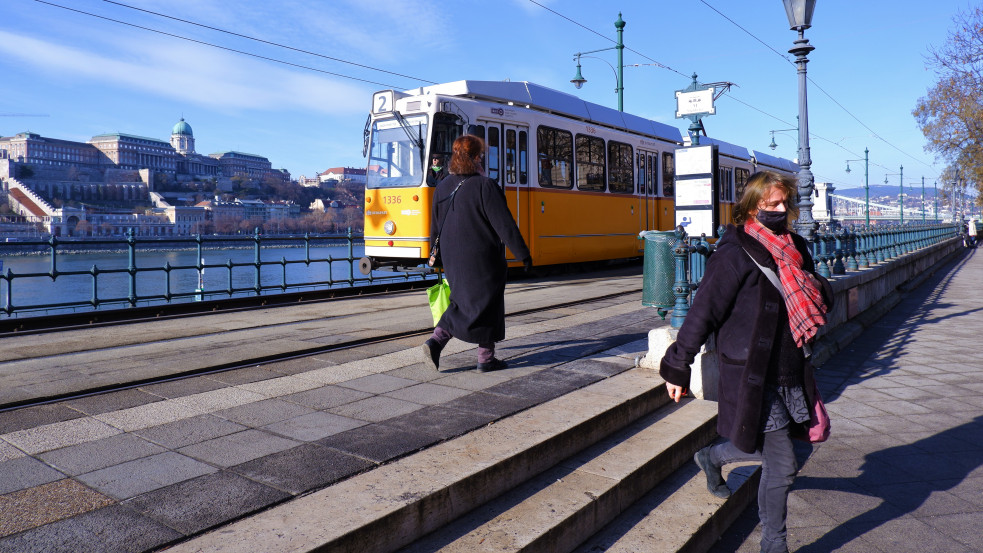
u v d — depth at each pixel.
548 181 13.44
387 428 3.51
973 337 9.66
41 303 7.73
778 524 3.02
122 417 3.71
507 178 12.48
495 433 3.46
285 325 7.40
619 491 3.31
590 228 14.71
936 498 4.12
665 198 17.92
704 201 8.93
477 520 2.82
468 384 4.48
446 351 5.66
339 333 6.54
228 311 9.12
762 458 3.06
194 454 3.10
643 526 3.23
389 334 6.44
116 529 2.32
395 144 11.98
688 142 19.16
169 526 2.34
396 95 12.16
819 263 9.32
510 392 4.27
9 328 7.34
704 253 5.80
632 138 16.42
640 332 6.50
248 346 5.81
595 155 14.98
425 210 11.47
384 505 2.54
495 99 12.62
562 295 10.05
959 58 30.11
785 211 2.96
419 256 11.53
